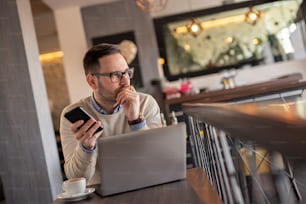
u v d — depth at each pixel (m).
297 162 0.43
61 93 6.95
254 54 6.09
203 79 6.13
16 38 3.33
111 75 1.57
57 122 6.88
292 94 3.29
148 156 1.24
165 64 6.10
